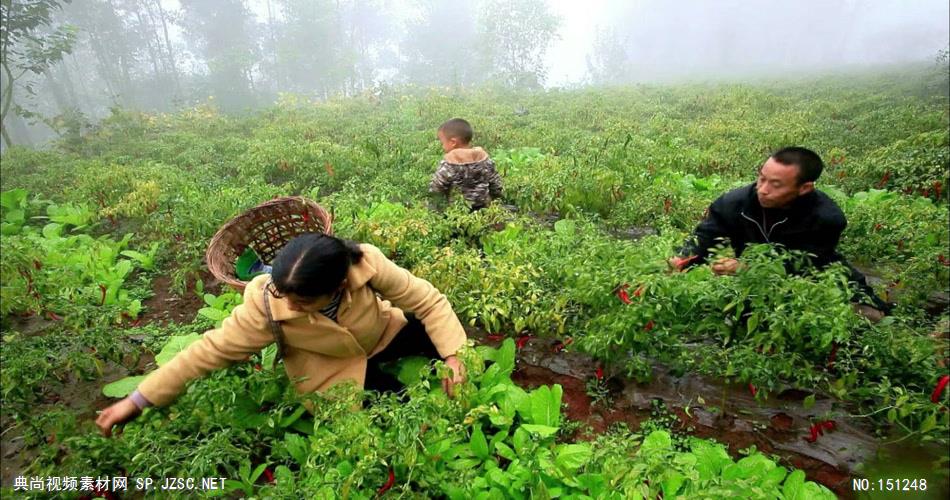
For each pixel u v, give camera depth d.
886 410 2.35
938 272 3.40
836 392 2.31
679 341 2.53
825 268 2.37
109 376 2.90
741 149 7.20
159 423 2.00
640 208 4.77
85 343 2.67
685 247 2.92
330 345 2.20
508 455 2.05
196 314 3.60
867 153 7.23
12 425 2.56
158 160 8.85
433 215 4.14
